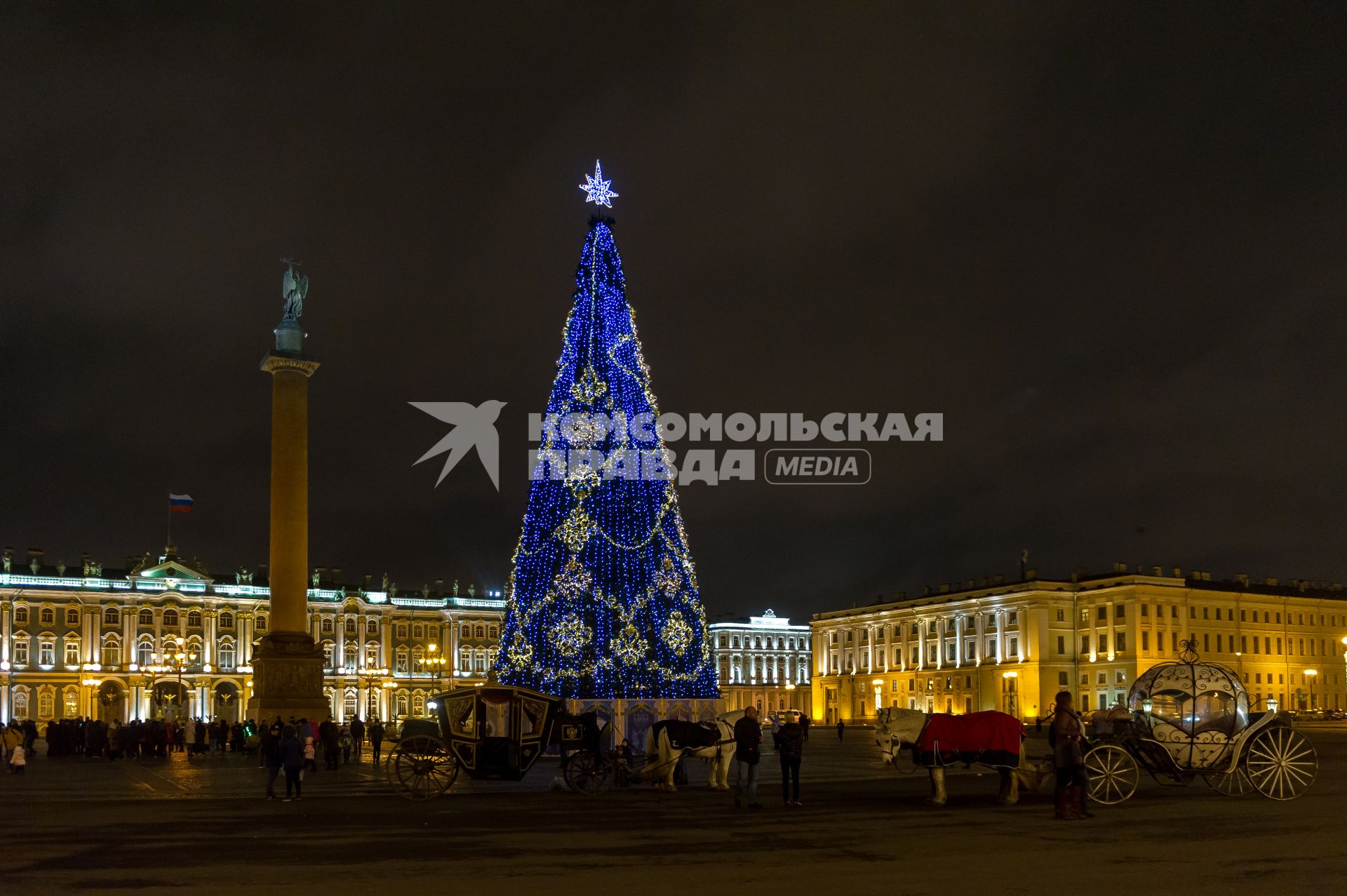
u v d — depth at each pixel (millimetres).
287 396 60062
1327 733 74875
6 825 23656
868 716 149625
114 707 131000
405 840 20578
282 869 17188
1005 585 131875
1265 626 129375
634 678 48031
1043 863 17172
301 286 62188
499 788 33875
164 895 15039
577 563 47344
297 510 59562
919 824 22453
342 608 143750
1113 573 131625
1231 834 20266
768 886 15422
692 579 49344
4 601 127500
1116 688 122250
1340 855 17766
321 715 58562
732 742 31578
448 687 148250
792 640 182000
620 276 50062
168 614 134875
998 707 129000
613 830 21891
